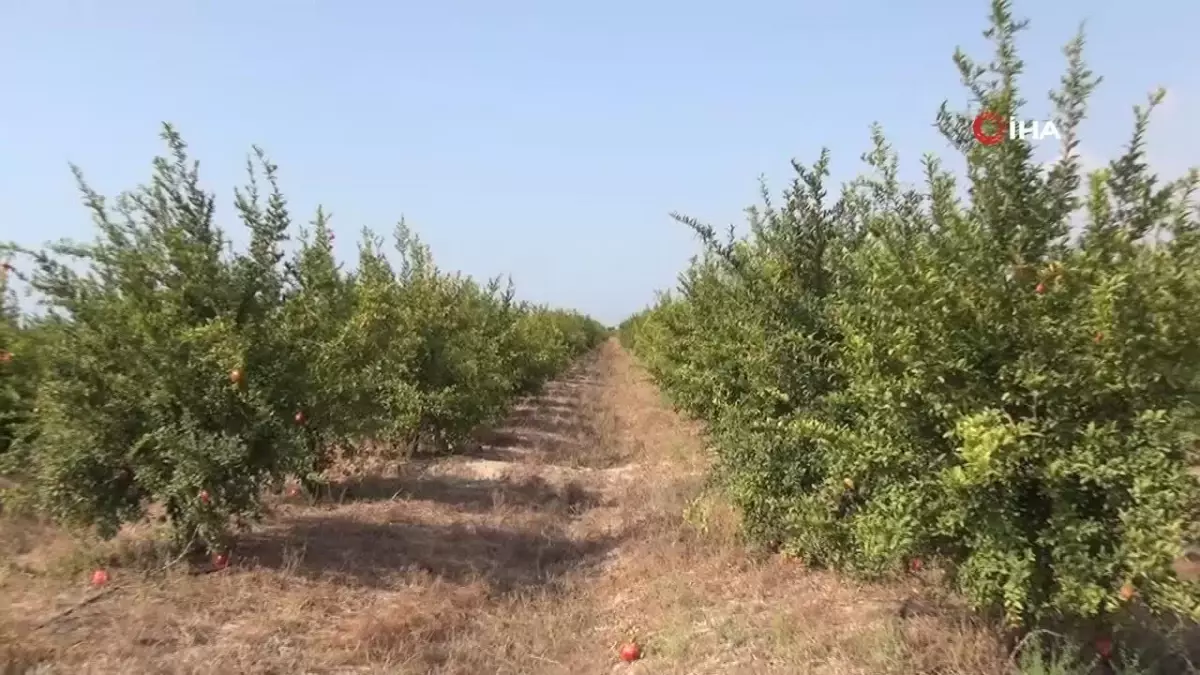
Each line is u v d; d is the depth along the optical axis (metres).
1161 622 4.55
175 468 6.70
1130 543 3.90
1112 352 3.94
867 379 4.74
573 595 7.19
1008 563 4.19
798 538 6.67
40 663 4.95
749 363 6.83
